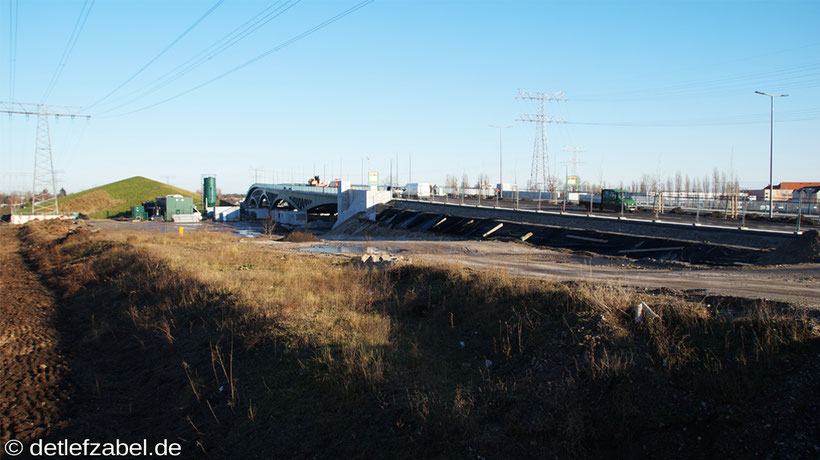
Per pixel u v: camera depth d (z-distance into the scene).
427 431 8.62
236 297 17.41
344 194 80.75
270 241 51.31
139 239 51.34
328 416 9.77
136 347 16.53
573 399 8.68
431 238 47.00
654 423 7.79
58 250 45.34
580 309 11.53
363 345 11.79
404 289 17.98
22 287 29.53
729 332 9.06
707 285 14.94
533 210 48.22
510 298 14.01
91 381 14.20
